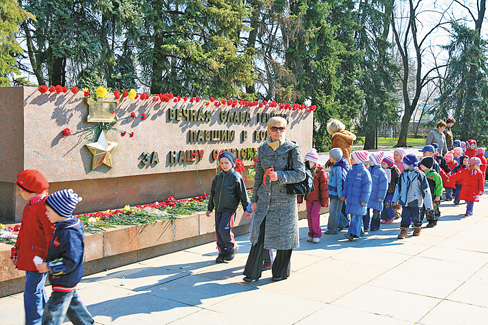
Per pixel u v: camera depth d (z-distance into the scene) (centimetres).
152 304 452
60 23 1562
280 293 486
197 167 831
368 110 3359
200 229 702
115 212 667
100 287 504
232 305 449
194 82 1873
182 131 798
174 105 780
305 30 2458
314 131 2744
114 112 675
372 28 3409
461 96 3400
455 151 1260
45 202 322
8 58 1264
